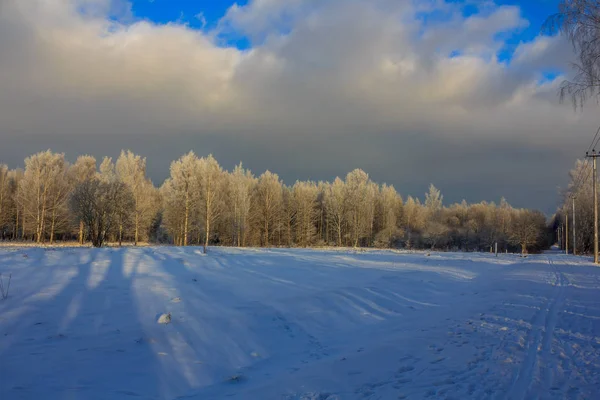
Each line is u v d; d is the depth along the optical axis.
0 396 5.17
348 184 69.12
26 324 7.91
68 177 52.88
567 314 10.49
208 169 48.78
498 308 11.50
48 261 15.42
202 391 5.97
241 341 8.26
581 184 64.31
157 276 13.43
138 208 49.00
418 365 6.46
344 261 23.88
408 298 13.63
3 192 54.47
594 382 5.52
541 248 85.88
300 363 7.22
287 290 12.88
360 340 8.67
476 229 81.69
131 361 6.71
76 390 5.57
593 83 10.42
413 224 79.88
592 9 10.32
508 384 5.47
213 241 60.59
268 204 63.06
